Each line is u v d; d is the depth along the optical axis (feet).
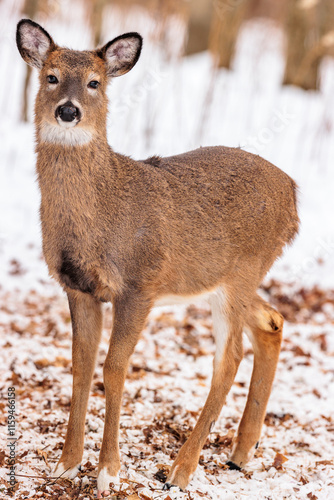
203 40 102.58
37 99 28.78
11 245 57.47
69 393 35.37
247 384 39.86
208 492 27.14
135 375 39.04
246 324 31.96
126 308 27.27
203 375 40.40
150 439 31.53
